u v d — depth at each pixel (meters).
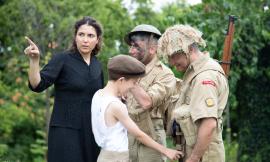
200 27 10.97
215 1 11.12
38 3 15.52
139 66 5.56
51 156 6.27
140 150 6.44
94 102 5.62
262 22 11.03
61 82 6.25
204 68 5.47
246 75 11.55
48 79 6.12
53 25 15.62
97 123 5.55
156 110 6.46
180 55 5.50
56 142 6.24
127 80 5.55
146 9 15.17
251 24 10.92
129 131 5.49
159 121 6.48
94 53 6.49
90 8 15.65
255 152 11.85
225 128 15.63
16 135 19.22
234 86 10.97
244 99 11.88
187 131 5.50
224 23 10.89
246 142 11.97
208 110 5.32
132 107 6.39
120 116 5.48
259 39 10.95
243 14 10.94
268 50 11.37
